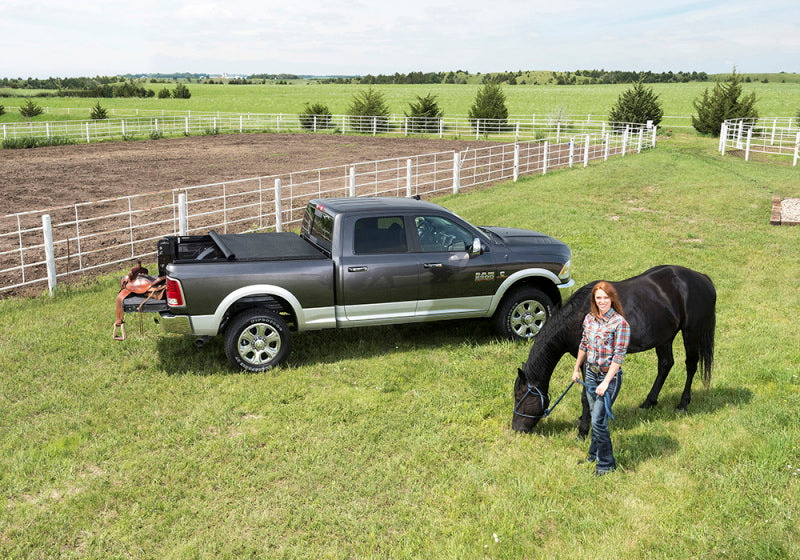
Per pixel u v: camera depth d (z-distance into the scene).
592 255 12.02
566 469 5.22
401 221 7.63
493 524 4.55
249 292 7.00
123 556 4.29
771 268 11.19
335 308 7.43
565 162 27.81
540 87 135.25
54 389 6.72
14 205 18.17
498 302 8.08
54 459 5.38
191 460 5.39
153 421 6.08
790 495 4.72
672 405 6.41
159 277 7.27
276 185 13.54
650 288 5.83
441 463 5.39
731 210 16.33
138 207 18.06
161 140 39.44
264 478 5.14
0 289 9.70
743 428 5.75
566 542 4.37
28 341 7.91
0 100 90.19
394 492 4.97
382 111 46.84
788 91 103.44
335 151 32.94
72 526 4.59
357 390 6.76
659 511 4.66
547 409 5.84
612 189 19.81
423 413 6.27
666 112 67.25
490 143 37.25
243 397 6.56
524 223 14.73
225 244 7.82
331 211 7.61
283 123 53.16
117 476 5.16
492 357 7.68
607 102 85.31
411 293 7.63
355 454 5.51
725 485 4.89
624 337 4.89
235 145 36.19
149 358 7.56
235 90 131.75
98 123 47.41
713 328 6.23
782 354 7.48
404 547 4.36
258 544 4.41
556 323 5.54
